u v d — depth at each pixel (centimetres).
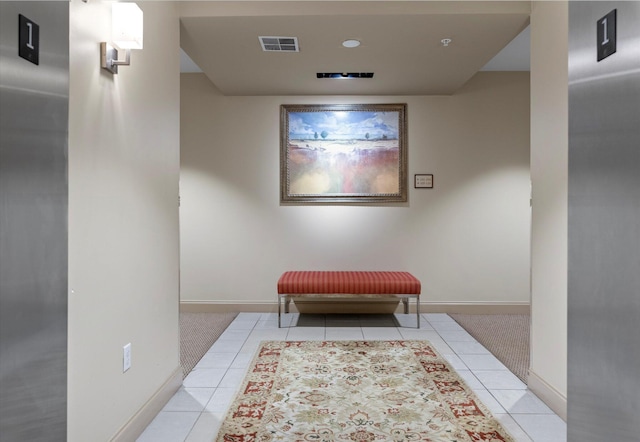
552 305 264
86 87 179
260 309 511
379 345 389
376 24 316
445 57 382
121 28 197
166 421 247
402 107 504
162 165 267
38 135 105
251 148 507
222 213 509
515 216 507
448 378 311
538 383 279
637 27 80
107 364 197
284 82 453
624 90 84
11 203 95
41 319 106
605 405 91
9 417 94
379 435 230
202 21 310
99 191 190
